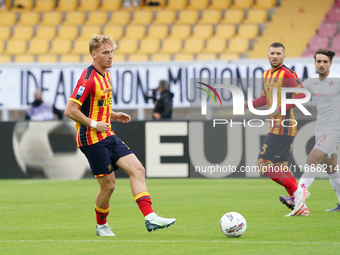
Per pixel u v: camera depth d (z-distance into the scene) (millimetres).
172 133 40156
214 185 37875
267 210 25438
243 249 15750
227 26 64250
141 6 71125
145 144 40500
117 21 68375
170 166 40094
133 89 44344
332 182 24938
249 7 68250
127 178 43344
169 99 42688
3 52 64312
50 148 41531
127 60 59844
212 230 19750
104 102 17953
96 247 16281
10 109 45375
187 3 70125
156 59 59812
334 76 24000
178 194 32562
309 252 15211
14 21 69938
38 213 25047
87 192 34125
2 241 17562
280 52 24875
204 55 59719
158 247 16203
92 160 17797
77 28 66562
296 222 21500
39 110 44906
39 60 62031
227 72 43000
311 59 42719
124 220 22609
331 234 18562
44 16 69875
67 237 18375
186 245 16531
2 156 41844
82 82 17375
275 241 17172
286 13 65438
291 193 24062
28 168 41594
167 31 64812
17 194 33156
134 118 44344
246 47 61406
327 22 63875
